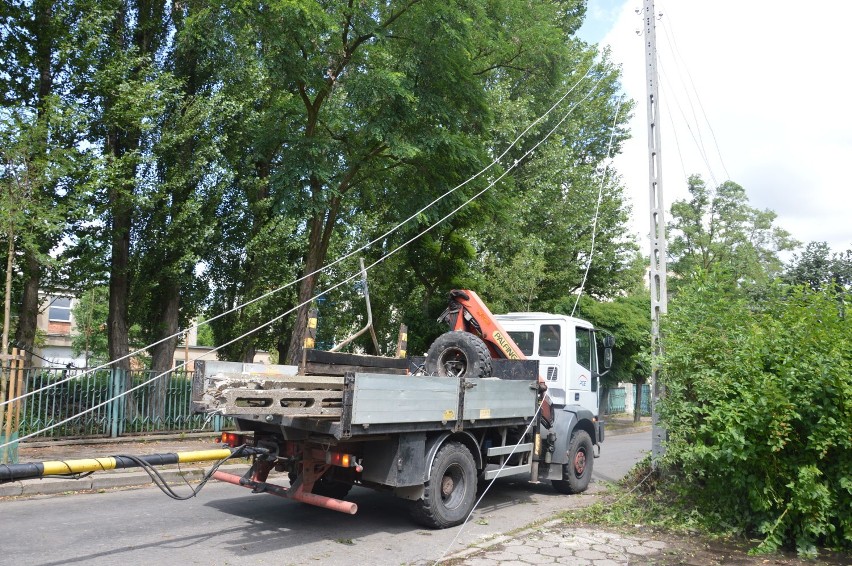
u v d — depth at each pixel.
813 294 7.71
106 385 13.23
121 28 15.38
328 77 14.91
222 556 6.16
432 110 14.63
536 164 22.89
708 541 7.25
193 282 17.53
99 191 13.91
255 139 16.05
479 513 8.67
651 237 9.82
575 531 7.52
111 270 15.05
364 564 6.10
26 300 14.10
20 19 13.80
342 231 20.47
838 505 6.99
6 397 9.57
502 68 20.33
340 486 8.19
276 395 5.82
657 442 9.23
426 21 14.02
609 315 23.44
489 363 8.85
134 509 8.05
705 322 8.09
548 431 9.93
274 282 17.84
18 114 11.97
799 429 7.23
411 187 16.31
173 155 15.11
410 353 19.81
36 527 6.98
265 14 13.54
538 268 20.09
